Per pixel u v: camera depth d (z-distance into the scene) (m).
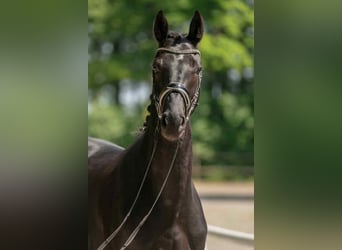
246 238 10.38
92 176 5.96
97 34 24.95
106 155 6.57
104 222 5.50
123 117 25.91
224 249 9.91
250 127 27.34
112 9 24.75
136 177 5.10
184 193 4.88
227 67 24.83
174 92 4.65
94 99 25.25
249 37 25.72
